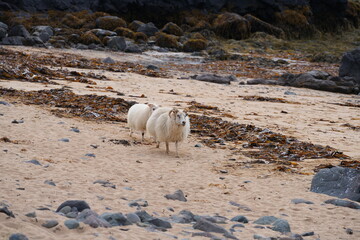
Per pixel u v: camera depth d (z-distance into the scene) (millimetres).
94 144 13492
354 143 16703
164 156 12945
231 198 9156
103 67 38438
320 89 37094
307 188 10219
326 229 7438
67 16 65250
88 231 5816
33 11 66625
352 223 7840
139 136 15578
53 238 5410
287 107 25797
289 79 39656
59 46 51875
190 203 8578
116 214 6434
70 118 17312
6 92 21594
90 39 55781
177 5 77438
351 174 10000
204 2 77812
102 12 68750
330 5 86500
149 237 5891
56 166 10391
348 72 42438
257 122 20297
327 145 15664
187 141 15461
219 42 67438
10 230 5352
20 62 33875
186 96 27500
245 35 72750
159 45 61250
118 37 55281
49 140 13289
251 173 11492
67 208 6703
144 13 76312
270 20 81875
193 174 11062
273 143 15430
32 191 7891
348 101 31438
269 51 65188
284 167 12023
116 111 19891
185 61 51844
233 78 39750
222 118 20781
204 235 6281
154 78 35438
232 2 80938
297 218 8016
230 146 15117
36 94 21875
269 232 6934
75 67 37219
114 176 10195
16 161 10234
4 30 51656
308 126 20203
